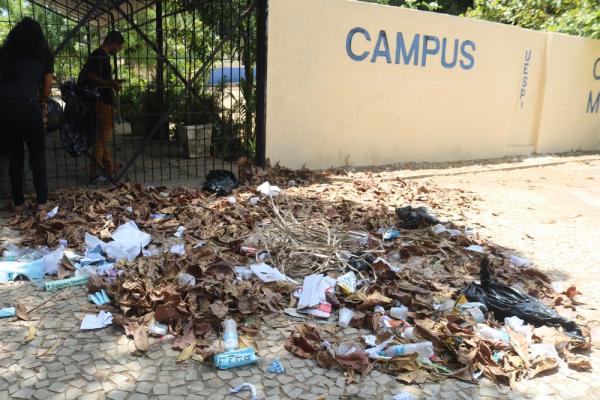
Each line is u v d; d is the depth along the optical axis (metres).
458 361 2.98
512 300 3.61
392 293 3.70
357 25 7.84
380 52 8.18
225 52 7.99
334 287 3.75
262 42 7.08
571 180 8.56
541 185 8.07
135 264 4.00
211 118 8.47
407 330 3.22
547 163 10.03
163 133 10.05
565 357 3.12
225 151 8.25
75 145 6.17
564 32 11.62
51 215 4.97
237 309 3.39
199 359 2.91
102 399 2.55
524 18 12.65
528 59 10.22
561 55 10.66
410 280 4.02
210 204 5.68
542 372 2.96
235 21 7.84
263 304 3.52
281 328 3.30
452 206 6.45
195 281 3.70
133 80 11.59
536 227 5.79
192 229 4.90
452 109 9.34
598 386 2.87
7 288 3.64
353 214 5.62
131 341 3.06
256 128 7.42
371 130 8.46
